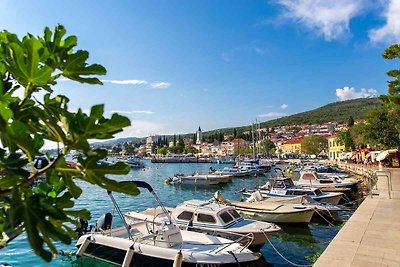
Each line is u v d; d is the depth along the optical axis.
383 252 8.37
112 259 9.83
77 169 1.53
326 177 33.69
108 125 1.39
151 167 88.81
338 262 7.65
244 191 25.84
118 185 1.58
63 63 1.75
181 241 10.40
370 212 13.53
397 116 43.38
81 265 10.21
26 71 1.52
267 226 13.18
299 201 19.50
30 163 1.49
